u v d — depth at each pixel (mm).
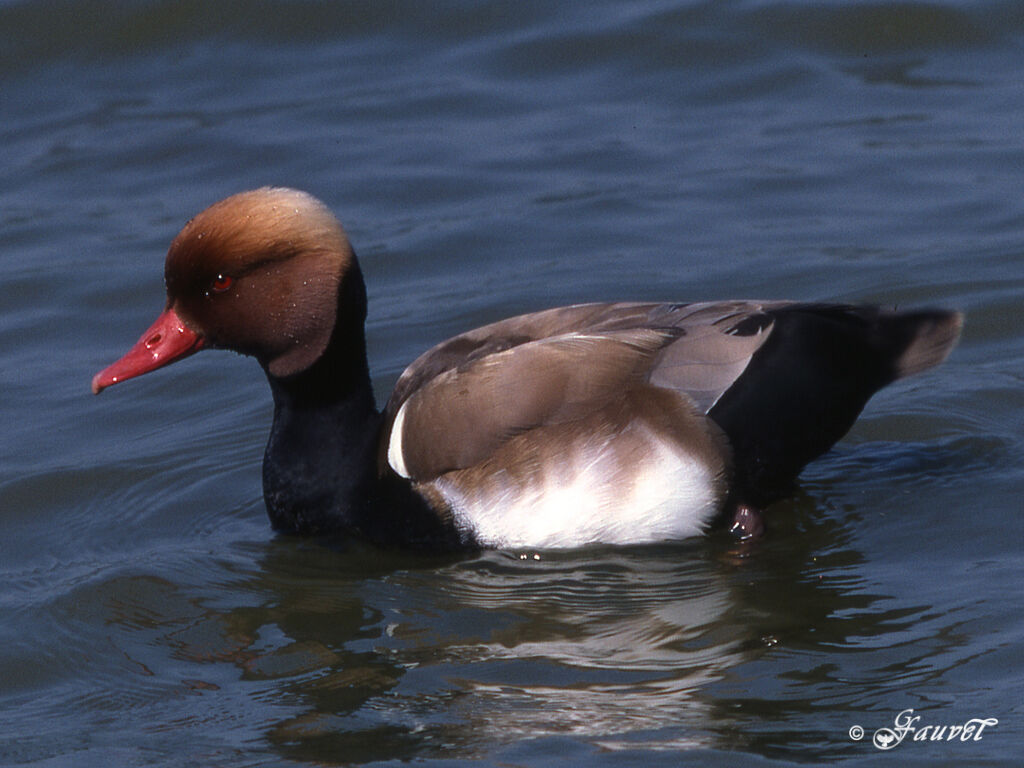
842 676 8734
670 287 14508
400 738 8398
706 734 8211
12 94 18844
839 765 7859
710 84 18328
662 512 10078
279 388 10867
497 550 10352
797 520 10703
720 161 16812
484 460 10172
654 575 10109
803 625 9359
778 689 8648
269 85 18844
